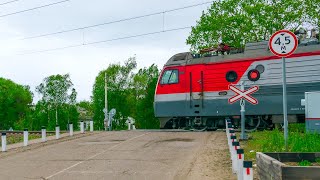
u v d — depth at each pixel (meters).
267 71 20.61
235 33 35.75
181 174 11.03
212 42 36.47
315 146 11.12
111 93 67.88
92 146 18.67
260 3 34.47
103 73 70.00
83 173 11.75
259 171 9.42
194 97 22.84
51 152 17.38
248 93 14.77
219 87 22.02
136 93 71.06
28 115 94.50
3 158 16.45
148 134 22.81
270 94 20.45
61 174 11.73
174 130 25.16
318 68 19.23
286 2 34.12
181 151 15.52
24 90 100.88
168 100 23.95
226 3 36.28
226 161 12.87
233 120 22.02
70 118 87.12
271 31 34.25
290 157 9.38
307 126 16.41
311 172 6.86
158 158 14.05
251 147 14.72
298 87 19.70
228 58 21.94
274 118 20.55
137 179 10.58
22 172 12.42
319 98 16.22
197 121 22.94
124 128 70.56
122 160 13.93
